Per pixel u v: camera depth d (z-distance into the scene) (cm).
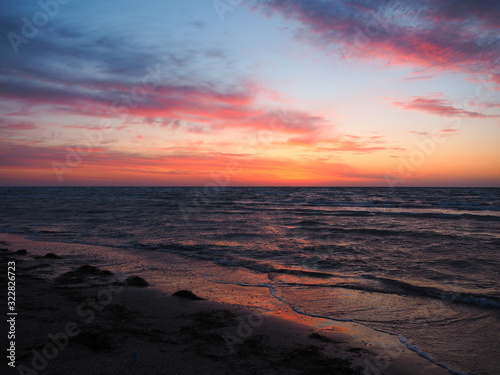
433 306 609
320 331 491
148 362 365
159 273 853
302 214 2689
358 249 1199
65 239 1416
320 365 377
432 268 904
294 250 1185
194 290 703
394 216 2497
